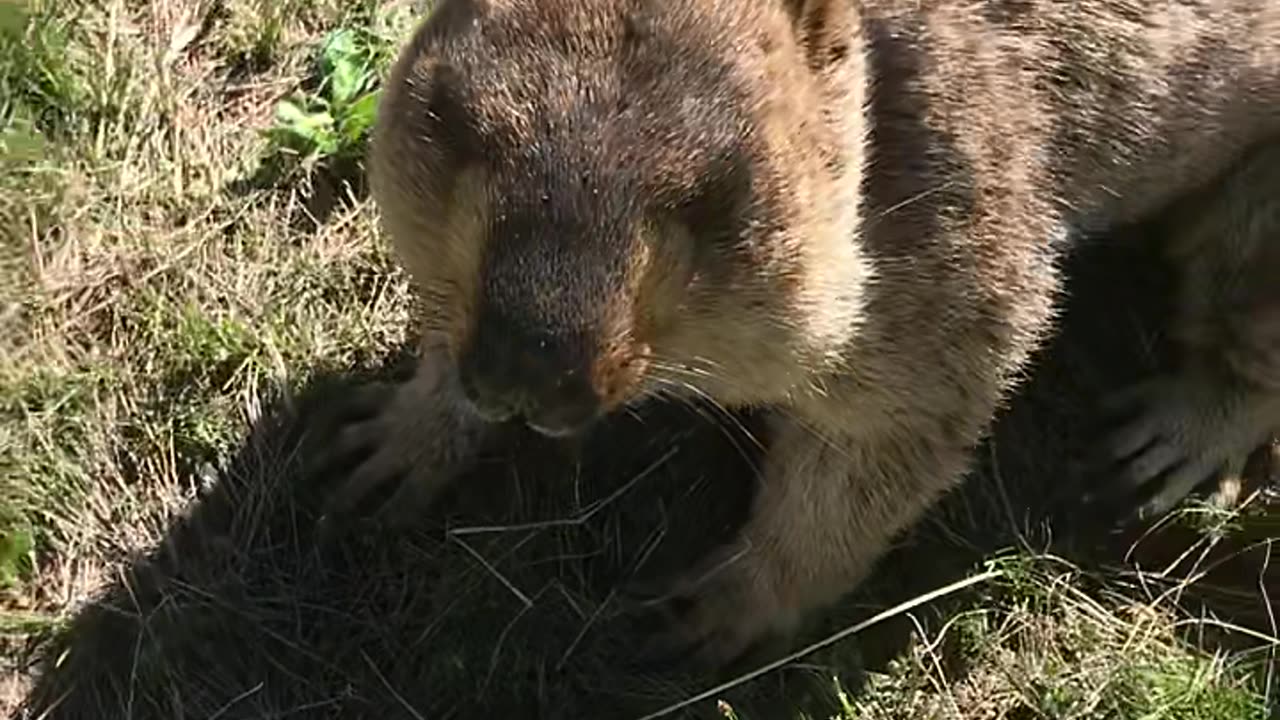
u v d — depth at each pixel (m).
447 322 0.62
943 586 0.78
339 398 0.77
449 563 0.76
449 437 0.75
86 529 0.75
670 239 0.59
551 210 0.57
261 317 0.79
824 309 0.63
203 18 0.83
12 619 0.73
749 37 0.59
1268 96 0.73
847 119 0.62
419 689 0.74
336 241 0.80
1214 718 0.77
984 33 0.67
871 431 0.69
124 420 0.77
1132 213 0.76
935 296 0.67
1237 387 0.80
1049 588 0.79
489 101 0.58
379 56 0.83
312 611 0.75
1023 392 0.82
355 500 0.76
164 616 0.74
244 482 0.76
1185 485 0.81
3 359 0.77
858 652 0.77
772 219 0.60
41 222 0.79
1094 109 0.70
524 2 0.59
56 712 0.73
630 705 0.75
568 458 0.77
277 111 0.82
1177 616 0.79
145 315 0.78
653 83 0.58
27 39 0.80
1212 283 0.78
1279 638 0.79
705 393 0.65
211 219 0.80
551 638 0.75
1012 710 0.77
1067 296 0.81
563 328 0.58
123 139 0.81
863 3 0.64
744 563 0.75
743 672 0.76
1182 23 0.70
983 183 0.66
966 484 0.80
